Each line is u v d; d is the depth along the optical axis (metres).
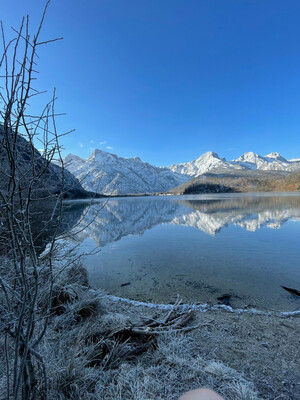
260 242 9.76
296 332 3.10
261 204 30.44
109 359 2.34
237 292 5.09
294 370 2.29
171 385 1.99
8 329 1.29
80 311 3.13
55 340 2.44
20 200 1.23
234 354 2.56
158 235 12.78
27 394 1.38
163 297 4.97
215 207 30.08
